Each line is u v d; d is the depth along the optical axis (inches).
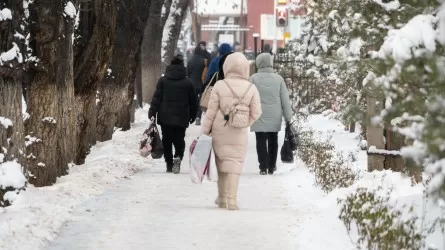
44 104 1208.8
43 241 837.2
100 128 1891.0
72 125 1332.4
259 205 1114.1
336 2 916.0
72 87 1315.2
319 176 1266.0
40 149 1194.6
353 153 1601.9
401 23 762.2
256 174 1489.9
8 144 998.4
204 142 1074.7
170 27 3489.2
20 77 1018.1
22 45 1004.6
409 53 609.3
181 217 992.2
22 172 1010.1
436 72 585.3
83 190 1168.2
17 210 931.3
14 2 983.0
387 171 1199.6
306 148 1659.7
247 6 6953.7
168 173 1471.5
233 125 1060.5
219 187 1087.6
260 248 818.2
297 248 816.9
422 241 711.1
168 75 1477.6
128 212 1021.8
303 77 2559.1
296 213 1019.3
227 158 1071.6
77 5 1306.6
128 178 1366.9
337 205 984.9
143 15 2066.9
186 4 3513.8
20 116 1021.2
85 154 1469.0
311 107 2576.3
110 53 1475.1
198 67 2573.8
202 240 855.1
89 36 1438.2
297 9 2679.6
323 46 2420.0
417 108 624.1
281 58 2608.3
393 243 697.6
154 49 2957.7
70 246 824.3
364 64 724.0
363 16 793.6
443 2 631.2
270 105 1489.9
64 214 970.7
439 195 605.9
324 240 824.9
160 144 1489.9
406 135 634.2
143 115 2657.5
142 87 2989.7
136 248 816.9
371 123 677.3
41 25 1203.9
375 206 840.3
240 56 1083.3
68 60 1280.8
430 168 601.6
